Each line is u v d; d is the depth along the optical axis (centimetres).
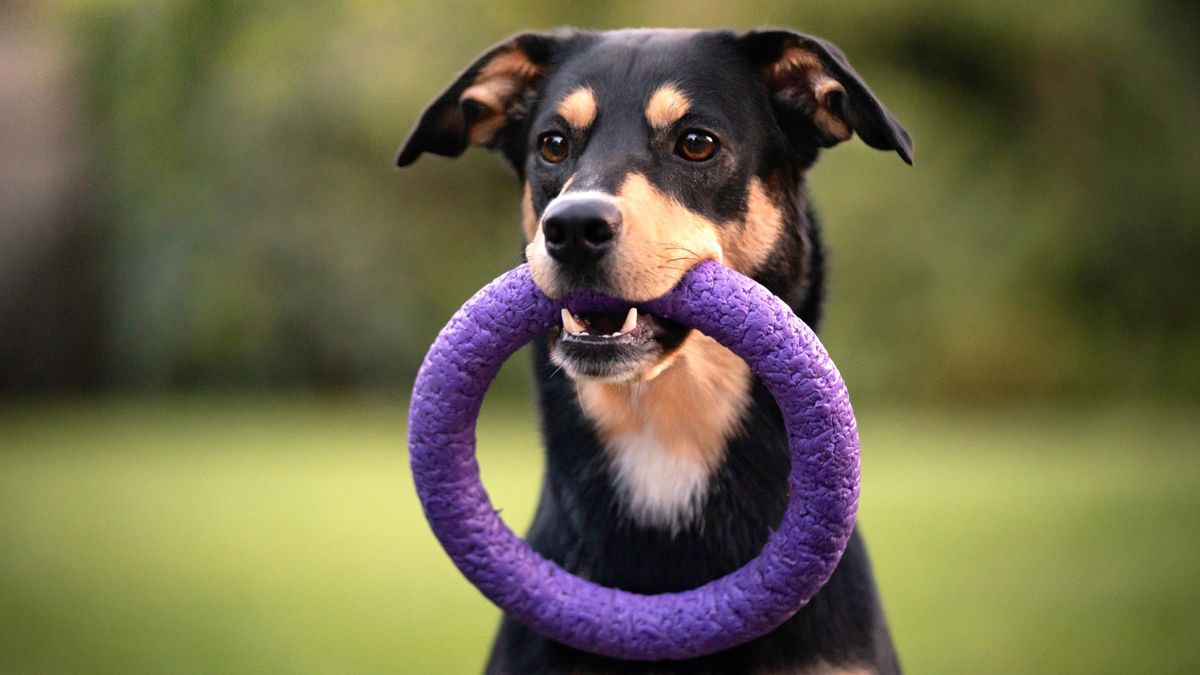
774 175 450
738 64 450
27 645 678
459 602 768
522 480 1138
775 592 370
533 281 390
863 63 2056
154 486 1223
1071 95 2142
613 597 382
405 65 1700
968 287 2014
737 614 371
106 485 1230
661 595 381
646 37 456
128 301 1967
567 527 424
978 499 1121
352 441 1552
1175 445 1520
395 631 698
